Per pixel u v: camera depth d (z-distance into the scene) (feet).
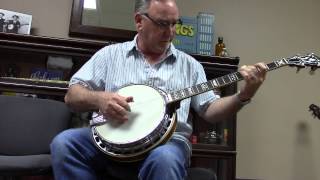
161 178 3.63
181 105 4.87
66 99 4.88
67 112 6.22
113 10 8.05
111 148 4.13
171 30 4.97
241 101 4.58
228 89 6.79
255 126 8.29
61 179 4.05
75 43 6.83
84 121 6.61
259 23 8.75
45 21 7.89
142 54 5.17
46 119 6.14
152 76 4.96
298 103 8.57
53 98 6.92
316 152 8.43
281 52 8.70
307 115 8.56
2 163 5.18
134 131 4.14
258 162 8.15
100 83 5.13
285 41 8.77
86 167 4.21
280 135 8.36
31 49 6.82
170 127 4.17
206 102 5.04
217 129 7.31
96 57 5.25
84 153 4.26
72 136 4.26
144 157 4.06
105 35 7.88
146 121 4.20
